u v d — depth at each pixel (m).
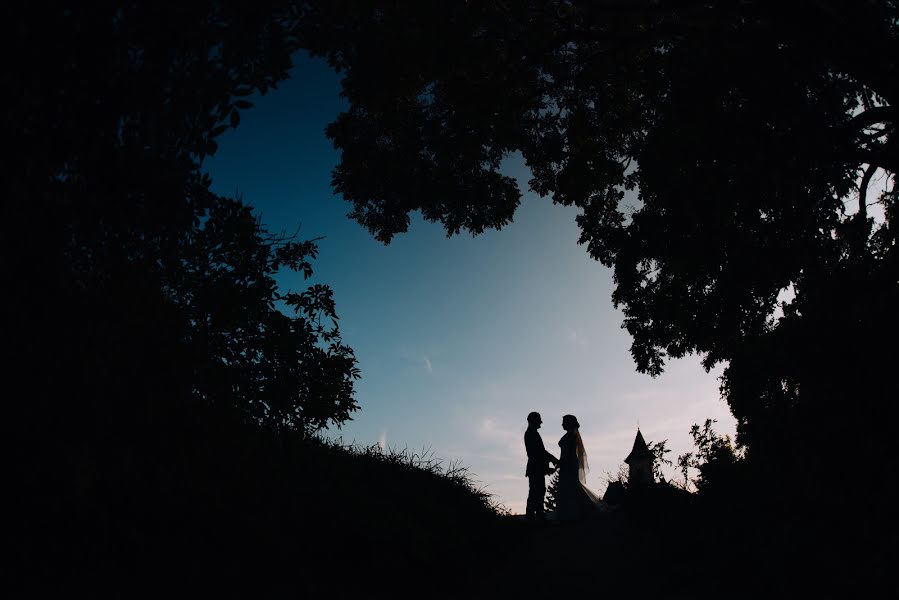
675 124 9.13
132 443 4.69
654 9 7.94
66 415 4.20
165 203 4.46
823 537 5.18
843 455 5.38
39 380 4.05
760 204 9.34
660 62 9.23
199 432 5.21
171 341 4.99
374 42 7.40
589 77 10.15
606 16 8.66
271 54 5.09
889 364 5.58
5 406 3.92
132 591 4.21
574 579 7.62
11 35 3.67
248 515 5.70
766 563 5.35
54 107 3.91
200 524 5.23
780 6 7.32
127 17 4.20
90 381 4.29
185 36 4.41
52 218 3.97
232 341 5.77
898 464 5.10
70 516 4.29
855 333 5.83
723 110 8.83
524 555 9.49
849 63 7.51
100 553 4.34
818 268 6.93
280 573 5.52
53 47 3.79
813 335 6.05
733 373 6.78
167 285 5.39
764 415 6.26
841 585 4.66
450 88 9.56
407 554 6.79
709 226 9.94
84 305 4.27
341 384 6.32
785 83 8.45
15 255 3.87
